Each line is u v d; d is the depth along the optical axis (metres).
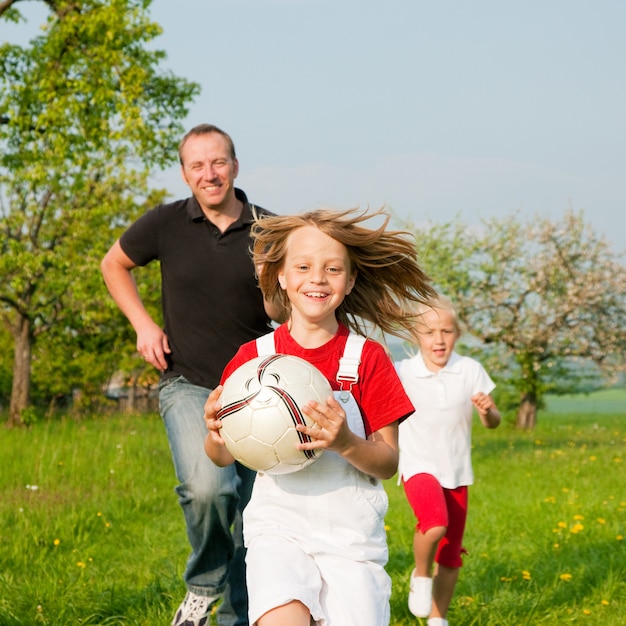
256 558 3.06
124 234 4.86
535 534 7.93
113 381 41.56
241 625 4.62
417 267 3.58
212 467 4.24
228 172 4.63
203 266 4.57
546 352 29.02
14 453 13.05
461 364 5.40
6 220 21.98
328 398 3.00
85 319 23.77
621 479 12.60
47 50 21.12
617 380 29.50
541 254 29.61
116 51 20.86
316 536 3.13
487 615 5.43
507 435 24.08
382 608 3.09
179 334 4.62
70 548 7.57
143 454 13.74
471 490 11.38
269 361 3.13
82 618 5.31
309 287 3.24
